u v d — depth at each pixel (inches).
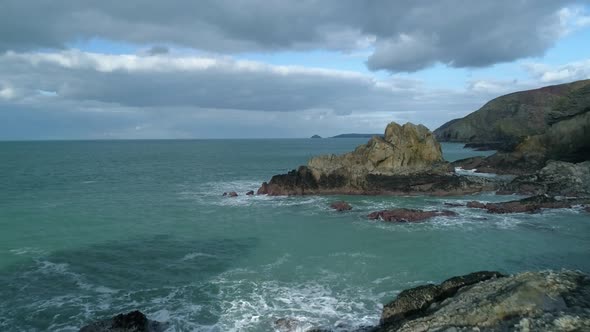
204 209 1578.5
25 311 712.4
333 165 1930.4
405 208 1432.1
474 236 1153.4
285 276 865.5
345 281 834.2
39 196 1859.0
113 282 840.9
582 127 2327.8
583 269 895.7
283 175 1958.7
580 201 1553.9
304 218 1406.3
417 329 522.0
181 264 945.5
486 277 660.1
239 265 935.7
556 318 473.1
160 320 682.2
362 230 1233.4
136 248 1065.5
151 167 3435.0
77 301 753.6
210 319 684.1
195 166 3531.0
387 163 1936.5
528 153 2471.7
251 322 672.4
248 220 1382.9
